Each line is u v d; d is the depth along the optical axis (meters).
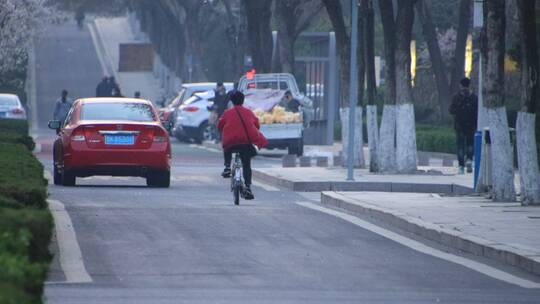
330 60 123.81
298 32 131.62
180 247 40.19
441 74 133.75
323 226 47.56
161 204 55.25
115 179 77.19
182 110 135.12
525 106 54.34
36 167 47.78
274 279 33.91
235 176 56.72
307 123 110.94
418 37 175.62
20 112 129.50
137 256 38.03
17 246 23.69
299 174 77.38
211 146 126.19
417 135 118.62
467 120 79.12
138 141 66.50
